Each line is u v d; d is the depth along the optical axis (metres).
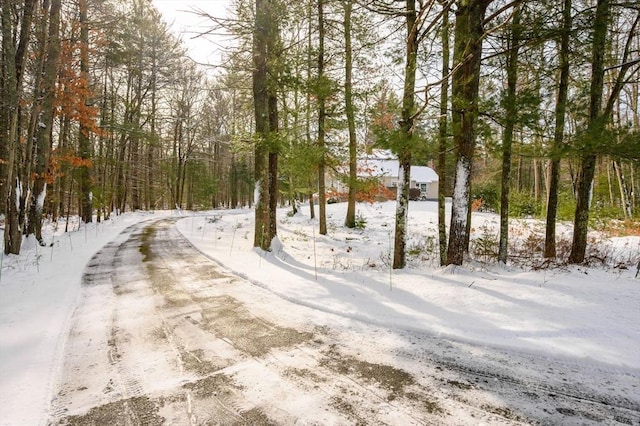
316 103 11.52
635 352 3.39
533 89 6.07
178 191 33.06
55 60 10.48
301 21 9.01
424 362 3.41
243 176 39.91
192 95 32.41
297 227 16.80
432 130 6.59
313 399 2.81
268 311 5.00
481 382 3.04
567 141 6.01
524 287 5.41
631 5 5.75
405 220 7.29
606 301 4.73
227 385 3.04
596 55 6.61
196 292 5.98
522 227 14.38
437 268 7.31
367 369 3.29
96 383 3.08
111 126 18.66
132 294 5.85
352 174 13.94
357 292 5.76
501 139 6.43
